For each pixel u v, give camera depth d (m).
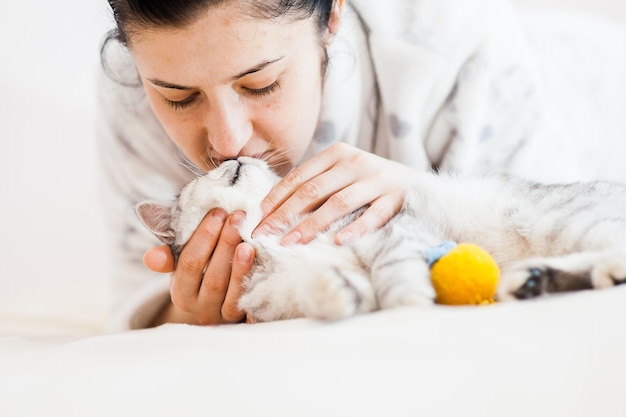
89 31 2.83
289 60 1.40
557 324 0.91
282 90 1.44
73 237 2.74
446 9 1.86
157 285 1.81
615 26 2.86
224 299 1.49
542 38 2.60
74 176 2.82
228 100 1.37
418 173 1.62
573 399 0.76
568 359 0.81
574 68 2.53
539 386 0.77
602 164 2.49
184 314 1.72
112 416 0.83
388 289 1.16
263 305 1.41
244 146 1.49
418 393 0.78
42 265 2.66
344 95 1.79
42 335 1.68
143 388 0.89
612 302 0.95
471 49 1.85
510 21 1.98
